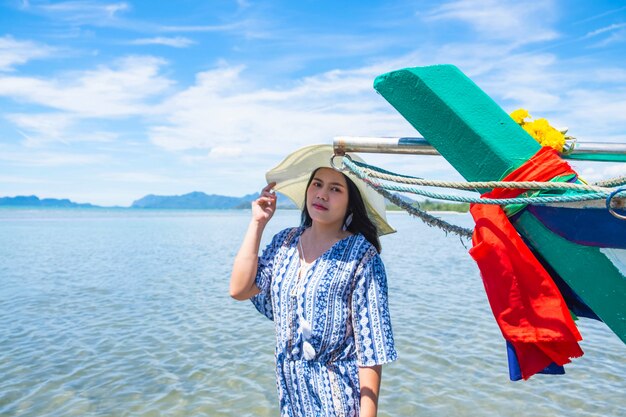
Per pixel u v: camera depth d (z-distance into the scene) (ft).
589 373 22.71
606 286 5.88
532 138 6.38
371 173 7.18
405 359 24.45
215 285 45.39
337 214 7.95
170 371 22.93
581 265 5.98
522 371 6.06
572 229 5.91
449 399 19.89
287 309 7.58
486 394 20.38
